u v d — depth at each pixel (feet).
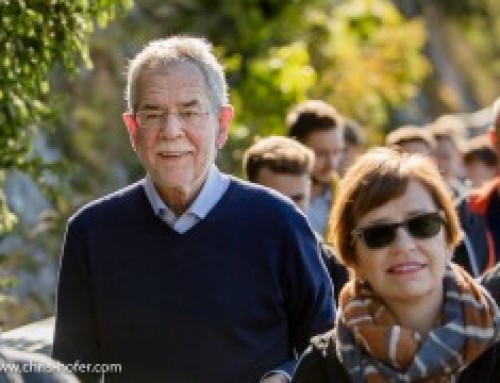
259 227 19.31
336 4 71.10
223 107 19.53
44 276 42.19
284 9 64.90
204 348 19.03
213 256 19.15
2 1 22.06
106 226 19.43
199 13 64.23
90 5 23.29
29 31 22.21
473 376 15.43
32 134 25.30
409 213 15.81
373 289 16.03
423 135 36.45
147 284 19.17
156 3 62.90
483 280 18.79
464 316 15.47
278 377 19.02
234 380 19.08
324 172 28.91
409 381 15.31
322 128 28.78
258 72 55.72
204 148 19.02
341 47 66.23
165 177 18.95
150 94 18.90
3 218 24.63
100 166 52.01
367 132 67.67
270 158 24.22
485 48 125.08
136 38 58.80
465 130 54.49
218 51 58.18
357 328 15.62
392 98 71.20
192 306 19.06
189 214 19.17
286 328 19.61
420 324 15.87
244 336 19.13
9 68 22.56
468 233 26.13
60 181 25.31
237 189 19.49
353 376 15.58
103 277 19.31
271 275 19.29
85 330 19.60
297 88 55.57
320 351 16.12
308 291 19.54
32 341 21.88
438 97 101.55
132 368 19.20
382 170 15.93
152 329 19.11
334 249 16.29
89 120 52.80
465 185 38.01
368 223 15.89
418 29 73.82
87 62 23.22
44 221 42.52
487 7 117.80
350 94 66.59
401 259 15.76
